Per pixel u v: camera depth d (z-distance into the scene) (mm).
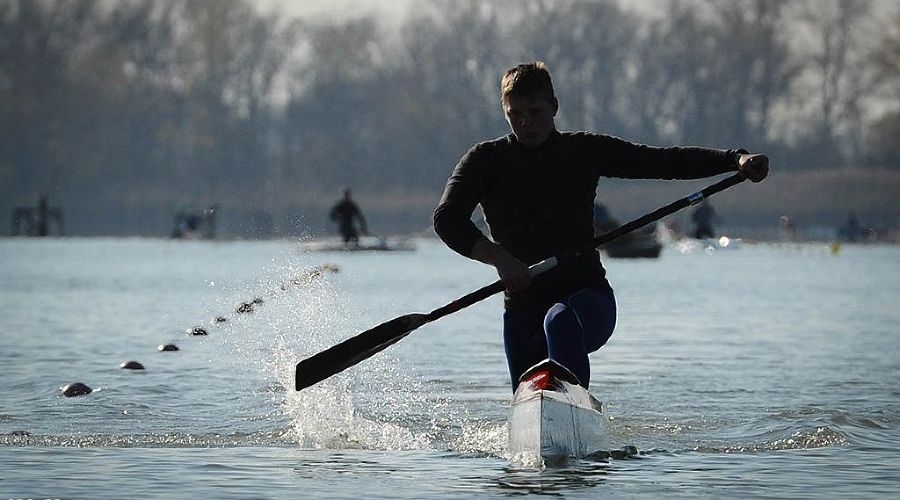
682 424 27391
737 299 69625
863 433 26406
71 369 36656
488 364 38156
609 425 27219
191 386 32969
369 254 138000
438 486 21016
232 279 85812
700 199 22922
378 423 27438
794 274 99125
